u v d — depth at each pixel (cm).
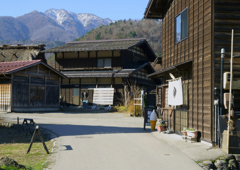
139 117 2225
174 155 812
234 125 842
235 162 782
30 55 3706
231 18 945
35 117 2098
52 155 823
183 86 1174
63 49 3462
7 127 1572
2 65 2658
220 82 927
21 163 728
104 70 3403
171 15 1369
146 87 3750
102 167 675
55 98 2848
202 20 1011
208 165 724
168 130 1271
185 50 1173
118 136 1177
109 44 3606
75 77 3228
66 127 1490
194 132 999
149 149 898
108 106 3134
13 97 2381
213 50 932
